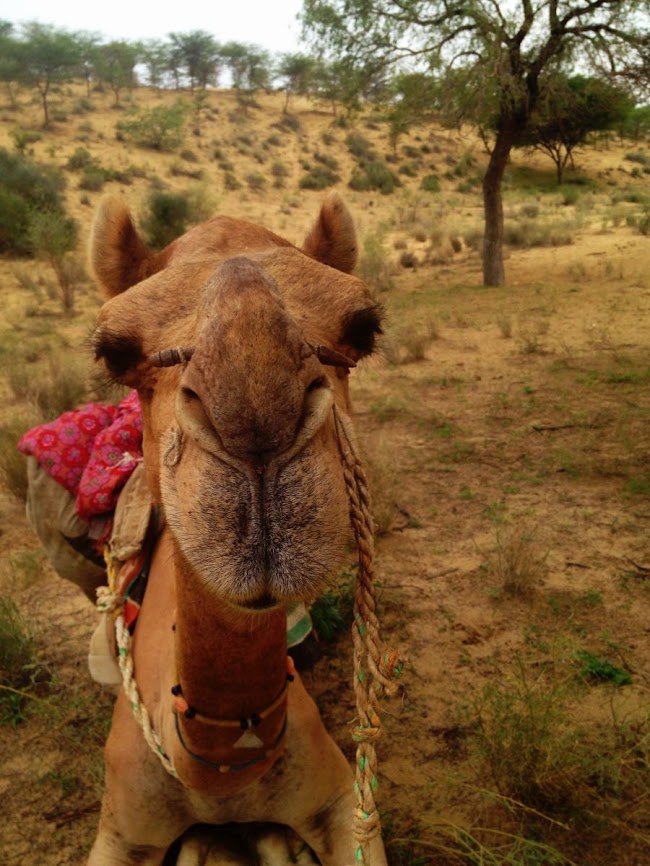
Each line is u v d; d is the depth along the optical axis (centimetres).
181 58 9256
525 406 924
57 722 432
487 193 2014
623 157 7356
